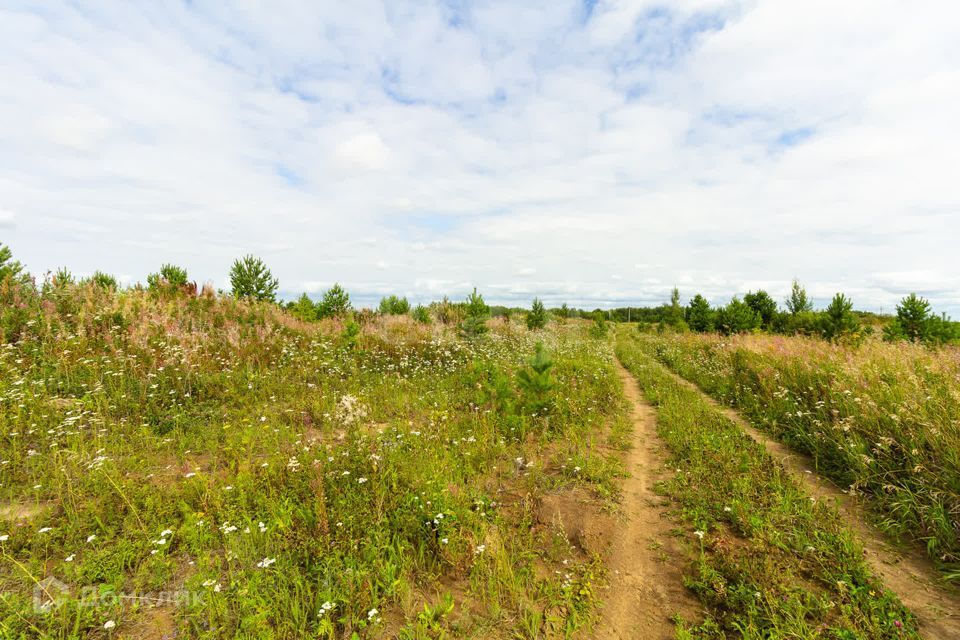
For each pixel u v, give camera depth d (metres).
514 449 6.77
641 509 5.14
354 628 3.08
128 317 11.47
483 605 3.45
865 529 4.55
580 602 3.51
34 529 3.96
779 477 5.70
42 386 7.22
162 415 7.14
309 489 4.82
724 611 3.43
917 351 9.77
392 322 20.22
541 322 27.77
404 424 7.27
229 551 3.68
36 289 11.76
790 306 28.48
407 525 4.23
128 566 3.65
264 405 7.98
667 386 12.77
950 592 3.53
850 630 3.02
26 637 2.83
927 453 5.20
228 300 15.98
